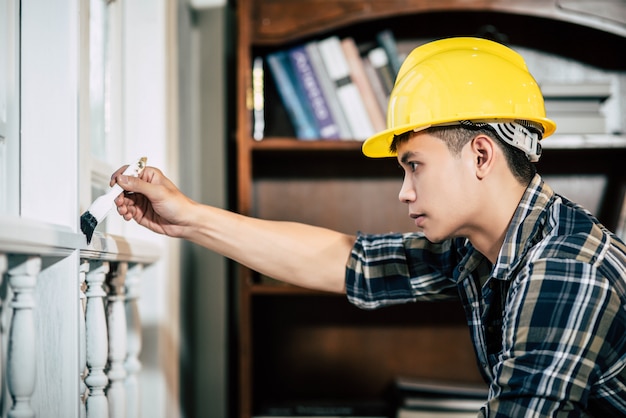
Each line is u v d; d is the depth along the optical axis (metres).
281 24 2.10
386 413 2.13
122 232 1.71
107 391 1.45
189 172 2.23
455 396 2.08
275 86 2.34
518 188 1.10
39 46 1.14
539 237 1.08
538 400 0.91
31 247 0.93
